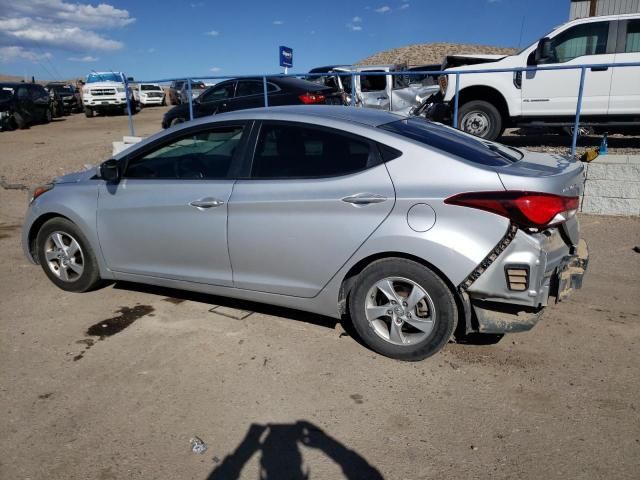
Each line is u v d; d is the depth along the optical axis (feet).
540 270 10.68
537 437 9.53
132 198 14.56
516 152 13.35
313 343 13.04
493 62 30.04
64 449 9.41
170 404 10.65
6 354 12.65
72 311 15.02
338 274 12.23
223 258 13.53
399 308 11.85
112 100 84.43
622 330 13.50
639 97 27.53
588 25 28.04
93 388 11.21
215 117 13.92
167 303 15.49
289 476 8.74
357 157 12.06
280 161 12.82
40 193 16.55
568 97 28.68
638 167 23.06
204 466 8.98
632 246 20.10
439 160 11.39
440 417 10.15
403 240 11.30
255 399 10.78
